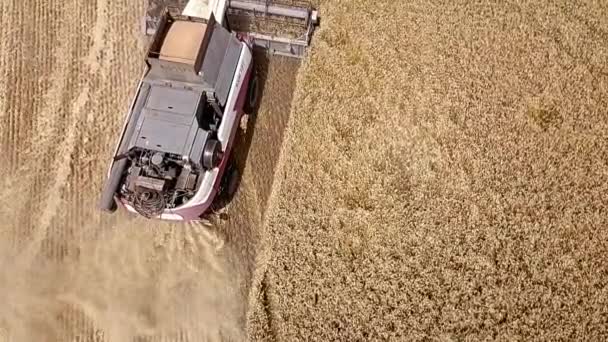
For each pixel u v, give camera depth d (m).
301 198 7.25
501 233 7.04
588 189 7.18
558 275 6.88
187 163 6.57
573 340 6.64
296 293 6.89
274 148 7.54
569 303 6.76
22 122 7.65
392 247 7.05
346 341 6.69
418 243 7.05
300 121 7.58
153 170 6.55
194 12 7.63
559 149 7.36
